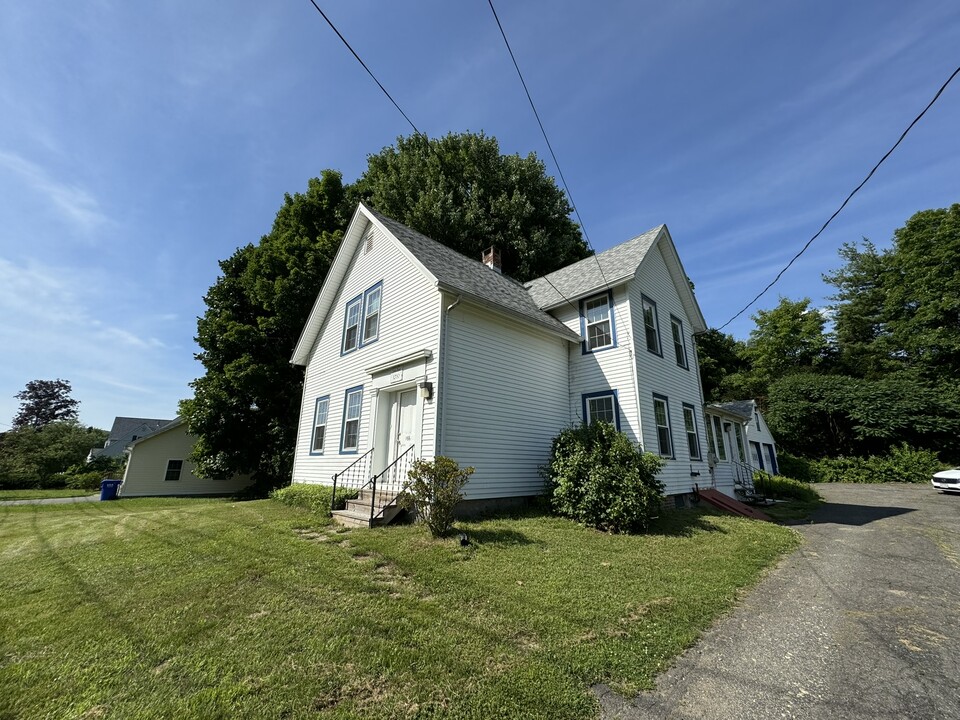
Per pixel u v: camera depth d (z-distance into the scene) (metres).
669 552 6.51
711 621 4.06
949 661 3.25
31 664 3.11
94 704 2.63
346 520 8.09
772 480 17.05
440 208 22.09
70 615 4.01
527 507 9.42
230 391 17.34
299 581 4.82
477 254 22.97
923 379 24.19
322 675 2.92
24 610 4.16
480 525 7.46
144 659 3.16
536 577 5.06
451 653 3.25
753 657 3.32
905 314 26.84
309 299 17.98
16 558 6.32
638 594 4.64
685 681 2.96
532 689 2.78
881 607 4.46
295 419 18.12
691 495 11.87
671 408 12.17
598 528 7.77
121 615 3.98
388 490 9.09
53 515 11.45
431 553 5.85
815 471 23.59
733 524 8.91
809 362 31.22
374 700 2.66
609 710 2.60
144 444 21.97
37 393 55.56
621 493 7.66
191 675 2.93
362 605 4.16
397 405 10.18
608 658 3.22
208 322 18.81
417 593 4.50
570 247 25.52
